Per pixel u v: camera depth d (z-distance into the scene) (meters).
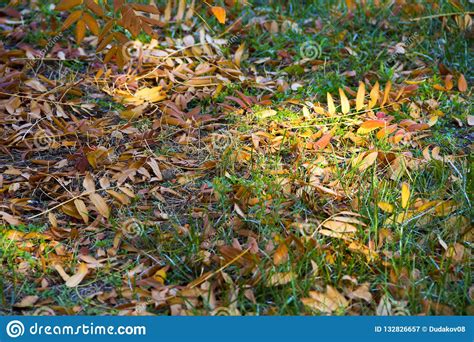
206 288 2.58
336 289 2.56
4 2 5.12
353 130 3.76
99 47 3.21
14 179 3.33
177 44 4.57
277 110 3.94
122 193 3.20
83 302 2.60
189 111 3.87
